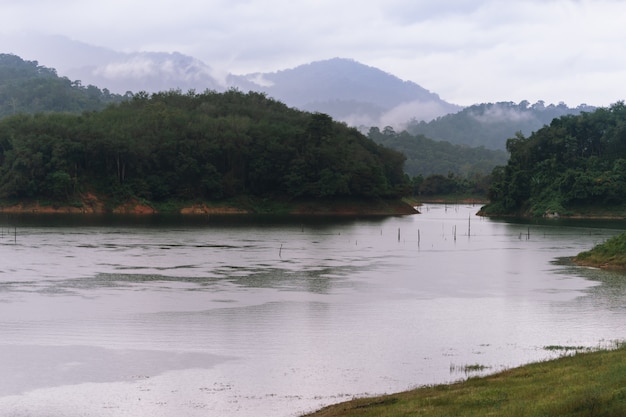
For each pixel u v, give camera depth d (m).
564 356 34.84
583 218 190.00
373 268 73.88
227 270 70.00
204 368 34.59
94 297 53.28
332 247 97.88
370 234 124.38
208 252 87.06
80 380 32.69
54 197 181.25
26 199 180.88
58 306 49.50
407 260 82.56
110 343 39.22
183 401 29.84
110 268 70.00
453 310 50.06
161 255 82.69
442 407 25.92
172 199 193.50
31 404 29.52
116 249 88.56
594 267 76.50
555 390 26.23
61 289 56.81
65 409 28.95
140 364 35.19
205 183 194.75
